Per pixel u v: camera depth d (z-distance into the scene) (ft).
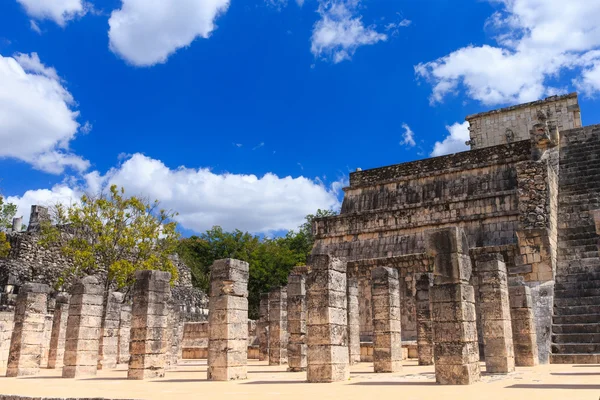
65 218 114.52
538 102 124.36
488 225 92.17
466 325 41.01
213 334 51.31
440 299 41.93
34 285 65.98
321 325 46.73
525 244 70.59
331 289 47.39
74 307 61.77
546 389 34.40
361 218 105.70
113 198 117.80
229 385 44.29
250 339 110.73
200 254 193.88
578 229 74.49
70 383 49.65
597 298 60.90
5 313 74.33
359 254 103.14
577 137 94.32
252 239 192.75
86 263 111.14
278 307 76.54
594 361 54.13
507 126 126.72
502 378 43.32
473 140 129.90
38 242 113.60
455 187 104.83
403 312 91.04
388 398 31.78
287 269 176.04
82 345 60.44
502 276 51.62
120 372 67.72
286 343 77.10
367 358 80.84
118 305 80.23
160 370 56.13
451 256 42.24
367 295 95.45
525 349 55.42
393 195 111.75
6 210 131.44
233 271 52.39
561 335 58.39
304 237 199.00
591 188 80.07
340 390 37.70
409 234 99.86
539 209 72.74
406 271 92.58
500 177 100.89
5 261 109.29
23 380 54.54
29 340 63.93
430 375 49.57
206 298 159.74
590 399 28.58
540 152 92.63
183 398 33.99
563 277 67.36
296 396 34.17
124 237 115.14
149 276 57.41
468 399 30.37
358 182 117.08
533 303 62.13
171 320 82.17
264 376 54.24
